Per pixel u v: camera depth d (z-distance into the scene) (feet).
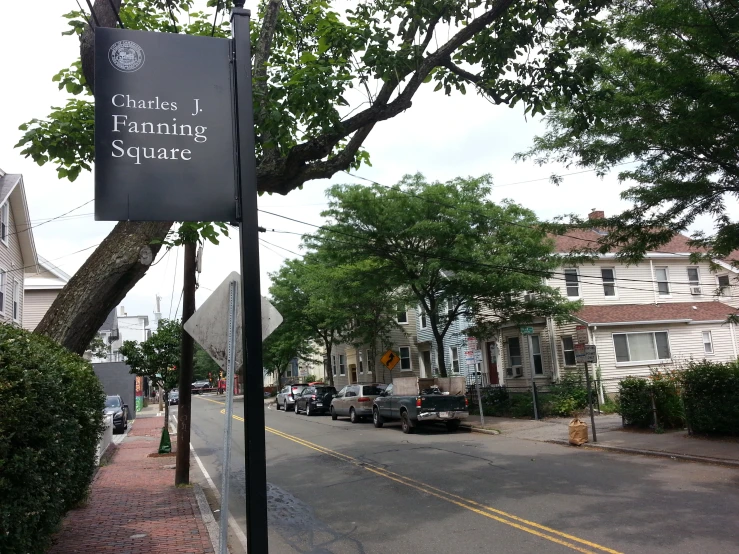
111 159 19.40
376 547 24.32
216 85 20.79
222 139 20.51
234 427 88.02
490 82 38.40
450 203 68.59
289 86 30.53
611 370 79.92
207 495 38.29
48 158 30.04
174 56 20.52
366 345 133.49
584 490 32.35
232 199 20.27
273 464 48.32
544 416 70.85
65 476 20.45
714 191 38.27
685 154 37.58
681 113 36.47
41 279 124.67
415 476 39.06
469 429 65.92
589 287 86.84
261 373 18.81
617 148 38.75
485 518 27.55
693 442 45.57
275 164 32.07
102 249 27.66
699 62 37.24
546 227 44.55
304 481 40.09
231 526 29.50
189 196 19.89
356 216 70.95
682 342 84.84
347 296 83.66
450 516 28.40
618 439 50.06
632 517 26.25
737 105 33.47
